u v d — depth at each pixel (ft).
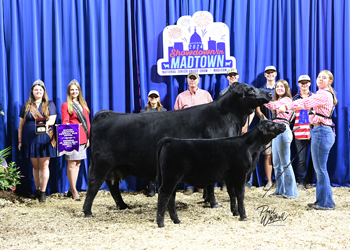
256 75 21.47
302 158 20.27
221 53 21.11
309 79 19.62
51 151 18.45
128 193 20.29
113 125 13.61
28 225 12.82
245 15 21.22
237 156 11.62
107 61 20.98
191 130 13.61
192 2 21.17
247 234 10.78
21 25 20.52
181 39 21.02
